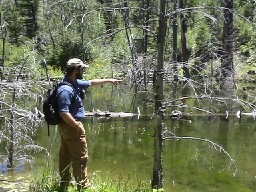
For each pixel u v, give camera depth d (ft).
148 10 20.27
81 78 17.58
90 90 74.43
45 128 39.68
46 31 85.66
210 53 21.04
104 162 29.27
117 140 36.45
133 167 28.19
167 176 26.55
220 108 48.11
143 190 19.72
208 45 22.06
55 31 84.02
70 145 17.40
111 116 47.29
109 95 67.15
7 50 71.36
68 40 91.71
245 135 39.34
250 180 26.35
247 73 67.72
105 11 19.80
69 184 18.24
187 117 46.32
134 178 25.34
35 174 22.70
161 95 20.70
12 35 114.01
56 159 28.78
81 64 17.42
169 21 21.57
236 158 31.37
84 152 17.48
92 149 32.99
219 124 44.04
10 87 22.13
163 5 19.92
